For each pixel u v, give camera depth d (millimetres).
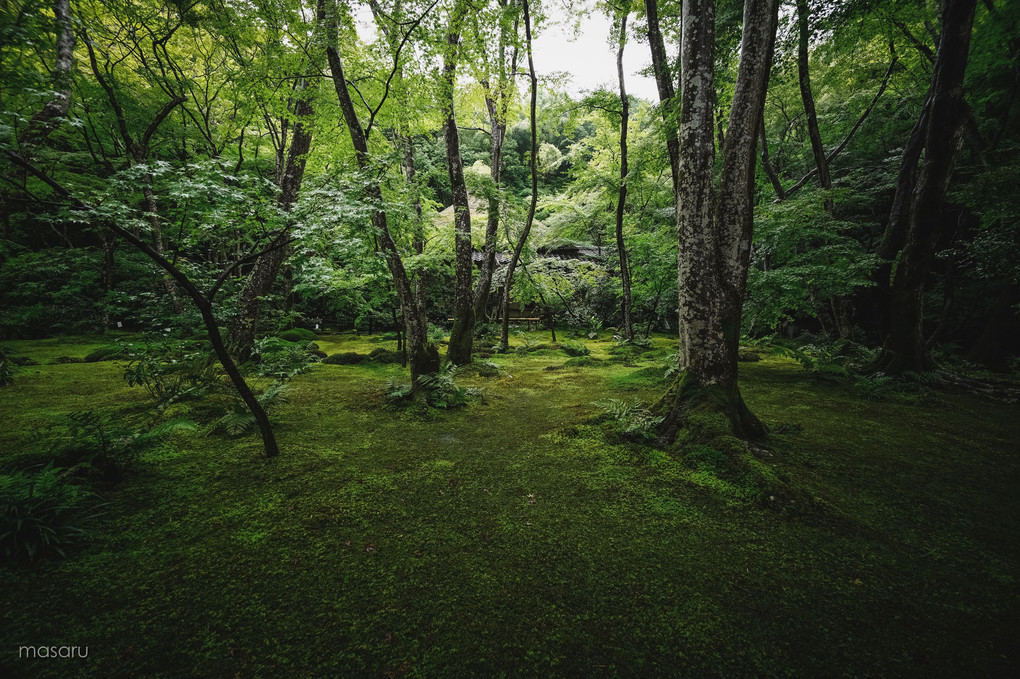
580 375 9383
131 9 8273
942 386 7297
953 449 4676
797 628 2135
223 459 4281
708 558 2744
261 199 3891
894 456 4453
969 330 12000
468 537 2982
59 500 2898
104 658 1880
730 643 2035
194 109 12789
